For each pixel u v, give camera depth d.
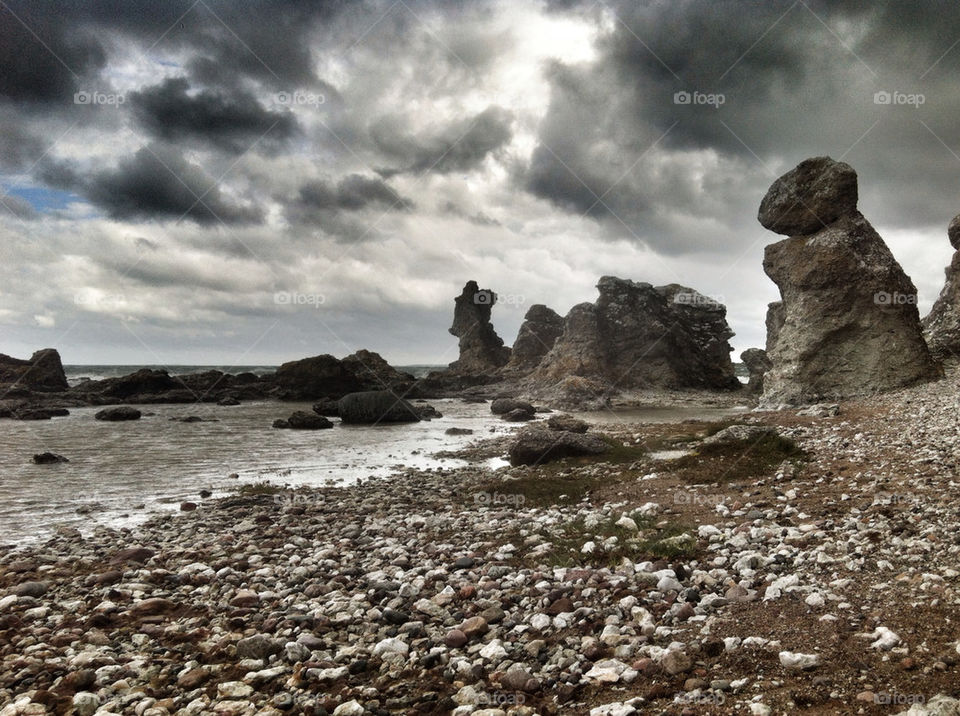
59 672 7.49
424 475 22.73
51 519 16.59
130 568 12.05
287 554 12.83
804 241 31.44
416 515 16.03
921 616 6.96
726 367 74.25
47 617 9.50
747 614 7.82
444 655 7.63
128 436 37.06
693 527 12.34
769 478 15.70
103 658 7.81
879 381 28.47
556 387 62.66
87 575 11.69
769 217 33.50
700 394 67.06
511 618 8.60
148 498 19.31
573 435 24.02
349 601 9.68
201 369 167.50
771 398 30.89
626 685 6.48
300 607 9.51
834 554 9.56
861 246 30.03
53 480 22.41
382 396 48.94
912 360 28.31
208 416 52.06
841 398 28.86
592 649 7.33
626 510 14.52
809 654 6.41
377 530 14.55
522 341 89.38
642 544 11.26
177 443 33.78
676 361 70.25
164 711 6.51
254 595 10.05
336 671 7.25
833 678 5.96
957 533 9.43
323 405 55.94
